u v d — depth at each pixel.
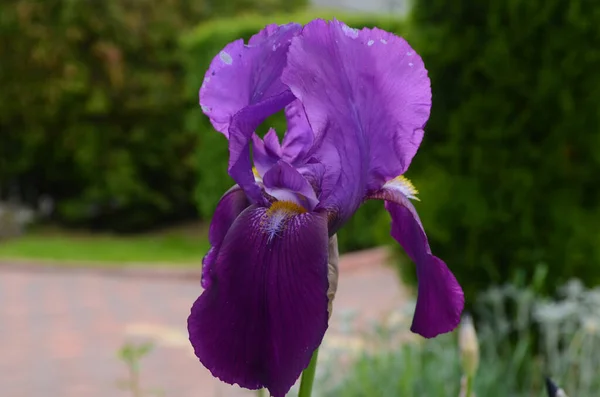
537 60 5.08
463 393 2.36
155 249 13.98
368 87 1.67
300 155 1.83
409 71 1.67
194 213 17.61
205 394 6.21
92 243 14.57
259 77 1.77
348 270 11.45
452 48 5.27
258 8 17.69
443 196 5.29
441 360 4.50
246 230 1.65
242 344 1.54
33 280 11.13
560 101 5.05
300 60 1.61
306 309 1.53
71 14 14.84
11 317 8.88
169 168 16.16
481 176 5.25
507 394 4.53
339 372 5.11
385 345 4.93
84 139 15.33
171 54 15.84
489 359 4.74
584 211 5.23
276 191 1.71
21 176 16.86
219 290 1.58
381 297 9.51
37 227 16.31
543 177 5.15
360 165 1.71
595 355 4.73
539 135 5.17
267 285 1.56
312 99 1.62
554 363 4.65
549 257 5.16
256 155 1.87
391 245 5.66
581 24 4.94
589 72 5.00
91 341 7.86
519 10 5.05
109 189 15.51
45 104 15.22
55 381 6.64
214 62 1.83
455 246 5.35
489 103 5.18
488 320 5.33
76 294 10.15
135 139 15.44
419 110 1.68
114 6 15.12
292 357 1.49
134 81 15.39
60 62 15.09
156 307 9.39
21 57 15.14
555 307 4.51
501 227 5.20
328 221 1.69
